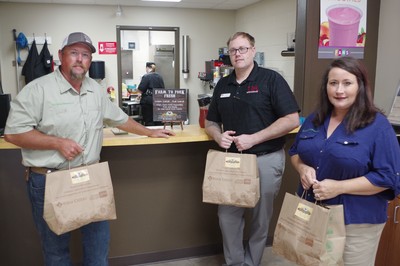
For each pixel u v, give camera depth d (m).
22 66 6.43
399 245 2.27
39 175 1.80
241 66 2.20
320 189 1.54
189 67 7.34
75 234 2.52
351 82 1.52
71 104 1.79
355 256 1.61
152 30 7.05
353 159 1.51
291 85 5.37
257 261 2.47
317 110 1.70
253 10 6.56
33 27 6.47
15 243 2.46
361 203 1.56
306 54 2.78
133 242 2.69
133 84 7.41
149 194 2.67
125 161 2.57
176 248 2.79
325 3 2.78
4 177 2.39
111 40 6.88
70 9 6.59
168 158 2.67
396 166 1.48
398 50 2.79
